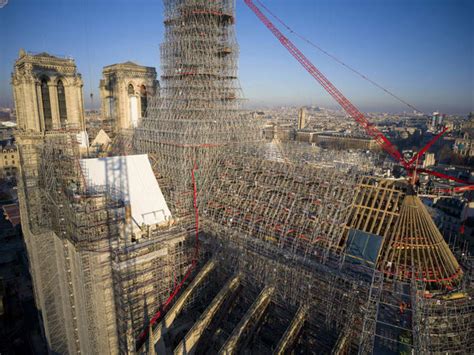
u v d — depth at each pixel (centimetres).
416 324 3566
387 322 4094
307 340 4906
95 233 5103
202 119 7494
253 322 4984
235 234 5825
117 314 5297
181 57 7838
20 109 7562
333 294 4547
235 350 4647
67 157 5769
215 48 7975
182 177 7031
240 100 8338
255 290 5522
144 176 7056
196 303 6081
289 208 5697
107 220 5197
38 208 7212
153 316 5888
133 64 9438
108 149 9662
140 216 6406
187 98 7688
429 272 4469
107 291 5238
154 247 5844
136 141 8562
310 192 5697
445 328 3997
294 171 6275
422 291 4100
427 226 4728
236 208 6425
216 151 7450
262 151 7450
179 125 7306
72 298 5988
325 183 5703
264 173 6581
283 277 5091
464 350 3919
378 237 4828
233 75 8238
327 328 4669
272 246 5309
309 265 4806
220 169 7219
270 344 5184
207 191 7025
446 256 4616
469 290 4356
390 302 4166
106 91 10094
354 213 5234
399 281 4384
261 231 5778
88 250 5078
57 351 7369
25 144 7106
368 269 4609
